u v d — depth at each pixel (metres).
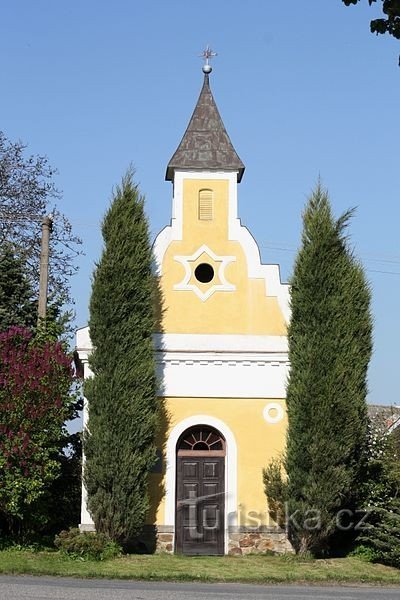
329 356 21.81
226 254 23.94
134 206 22.66
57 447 22.12
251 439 23.09
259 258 23.95
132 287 22.12
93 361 21.89
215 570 19.61
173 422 23.03
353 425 21.69
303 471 21.64
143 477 21.69
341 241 22.64
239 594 16.58
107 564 19.67
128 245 22.30
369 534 21.92
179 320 23.47
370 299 22.53
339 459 21.55
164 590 16.70
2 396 20.92
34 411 21.05
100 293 22.02
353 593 17.34
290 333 22.42
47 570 18.23
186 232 23.97
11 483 20.56
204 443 23.30
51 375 21.53
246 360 23.36
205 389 23.22
